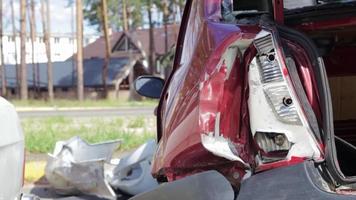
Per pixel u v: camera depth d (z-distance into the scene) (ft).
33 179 23.53
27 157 27.66
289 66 9.14
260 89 9.14
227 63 9.36
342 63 12.23
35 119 59.98
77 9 166.71
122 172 19.92
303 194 8.55
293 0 10.90
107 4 183.62
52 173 20.47
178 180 9.41
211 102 9.32
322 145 8.95
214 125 9.27
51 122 52.60
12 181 10.77
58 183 20.54
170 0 181.78
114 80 204.13
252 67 9.21
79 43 167.94
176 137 9.70
